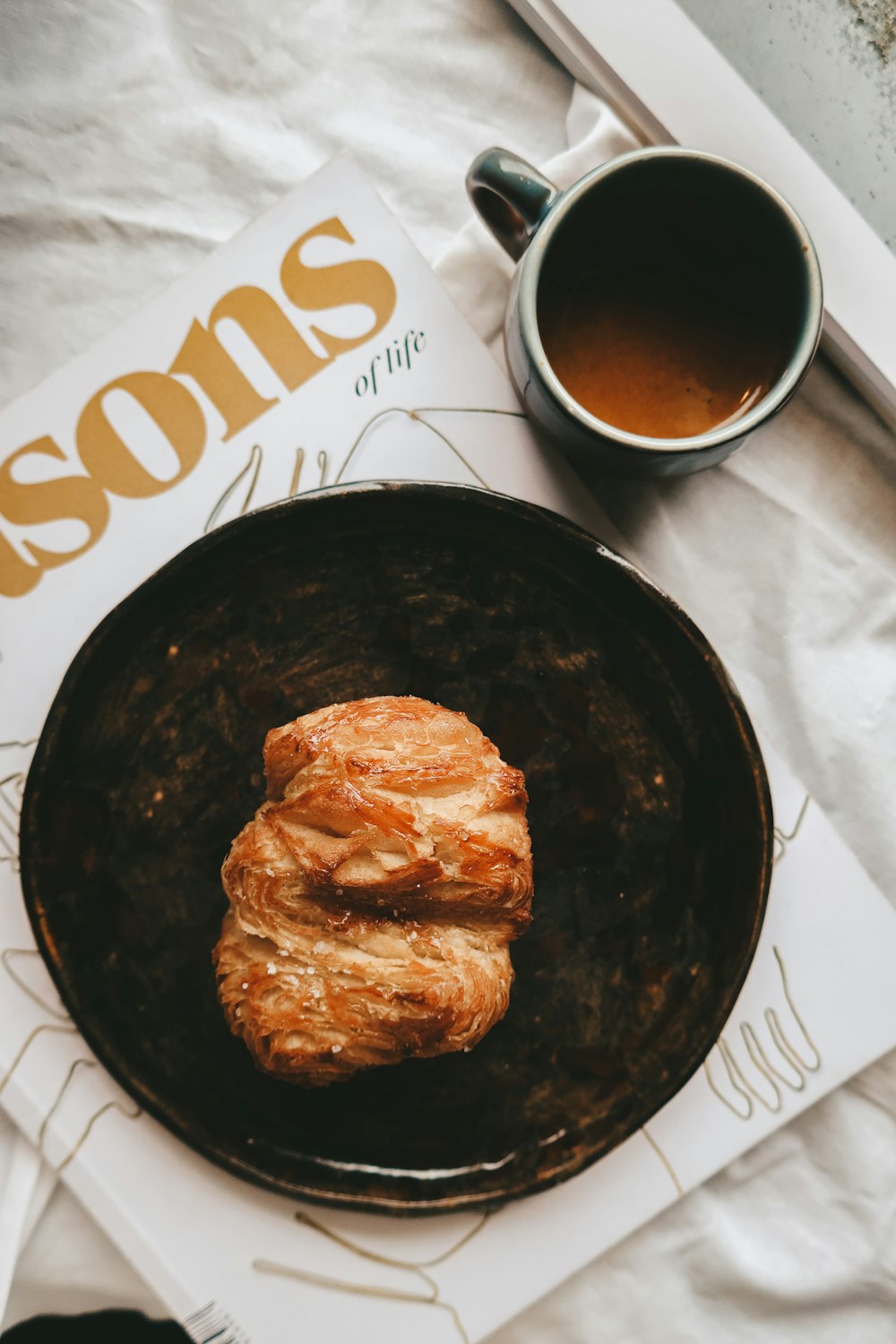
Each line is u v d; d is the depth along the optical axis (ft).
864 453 1.60
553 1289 1.53
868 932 1.55
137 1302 1.55
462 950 1.42
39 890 1.41
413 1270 1.50
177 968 1.47
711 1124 1.53
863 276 1.53
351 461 1.53
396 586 1.51
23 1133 1.47
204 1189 1.49
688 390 1.46
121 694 1.47
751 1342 1.59
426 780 1.41
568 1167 1.45
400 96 1.60
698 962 1.50
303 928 1.40
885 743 1.60
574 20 1.51
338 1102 1.48
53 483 1.51
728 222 1.42
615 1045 1.49
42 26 1.57
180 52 1.58
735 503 1.59
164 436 1.52
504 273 1.57
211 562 1.46
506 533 1.49
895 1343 1.59
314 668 1.51
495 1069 1.49
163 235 1.58
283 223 1.53
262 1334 1.48
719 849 1.50
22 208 1.56
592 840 1.51
